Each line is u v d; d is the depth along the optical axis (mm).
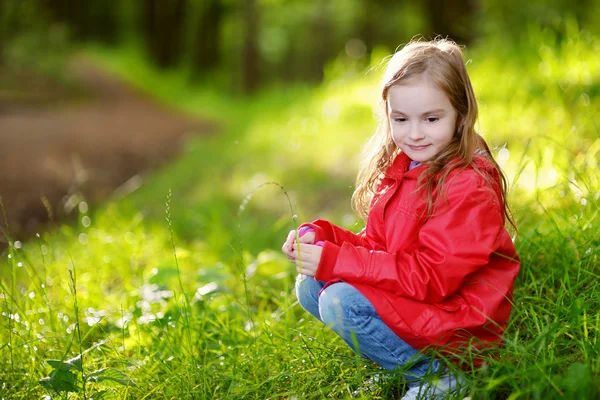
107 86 20891
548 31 7672
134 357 2746
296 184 6695
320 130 9492
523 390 1890
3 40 16375
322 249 2186
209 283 3281
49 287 3732
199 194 6973
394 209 2250
